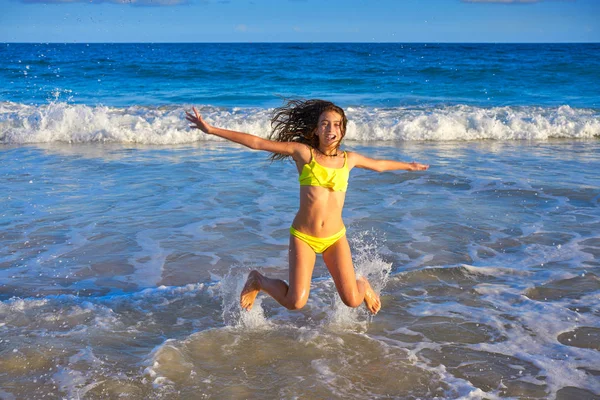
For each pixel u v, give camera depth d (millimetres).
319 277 5500
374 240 6363
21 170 9750
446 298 4965
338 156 4398
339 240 4359
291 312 4730
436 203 7793
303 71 29938
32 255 5906
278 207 7574
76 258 5848
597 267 5574
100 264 5715
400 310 4758
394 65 33312
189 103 19125
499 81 25219
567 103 19266
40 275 5434
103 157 11039
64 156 11141
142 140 13000
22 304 4730
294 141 4484
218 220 7035
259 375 3777
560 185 8680
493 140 13812
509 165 10359
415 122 14180
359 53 50281
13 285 5199
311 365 3904
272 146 4238
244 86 24391
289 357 4008
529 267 5609
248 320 4527
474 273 5453
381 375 3781
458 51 54656
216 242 6312
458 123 14141
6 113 15031
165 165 10227
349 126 13891
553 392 3584
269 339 4258
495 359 3977
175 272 5543
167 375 3740
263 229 6727
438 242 6316
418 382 3695
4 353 3963
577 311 4684
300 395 3551
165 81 25969
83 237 6438
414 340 4262
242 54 51219
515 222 6984
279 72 29328
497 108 17375
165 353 3975
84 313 4621
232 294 4961
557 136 14375
